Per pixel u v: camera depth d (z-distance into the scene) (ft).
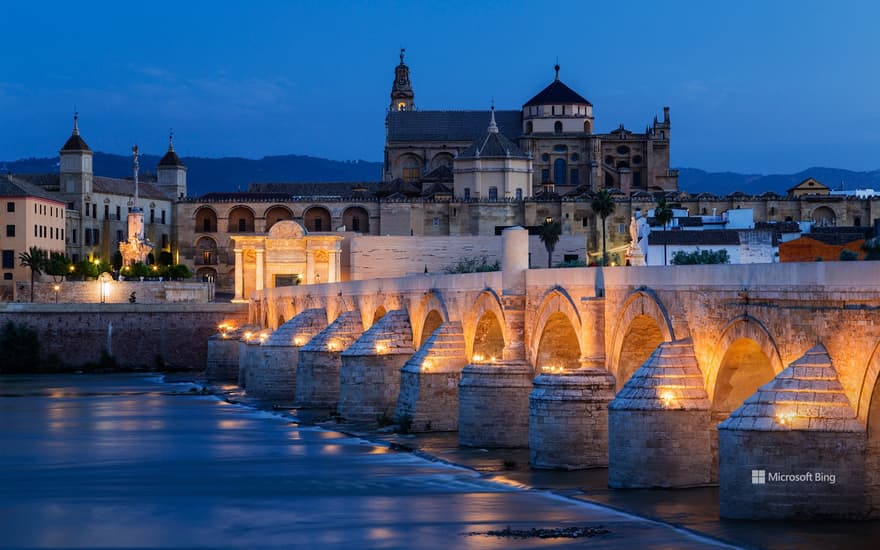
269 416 358.23
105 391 462.60
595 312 231.09
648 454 194.59
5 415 368.07
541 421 224.33
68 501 216.33
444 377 290.97
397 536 180.14
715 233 607.37
